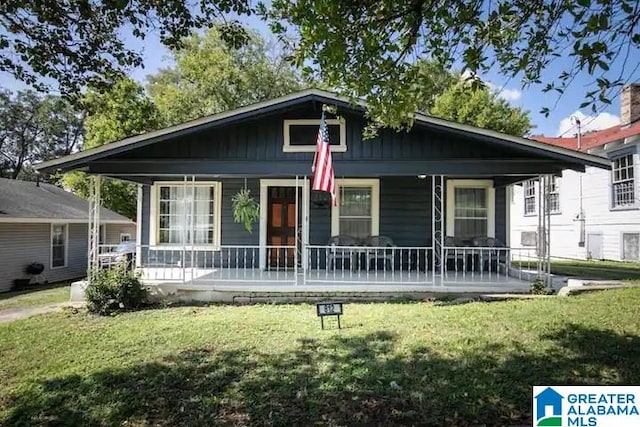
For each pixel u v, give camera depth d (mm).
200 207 11617
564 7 3633
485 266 11156
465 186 11320
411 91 4598
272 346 5520
